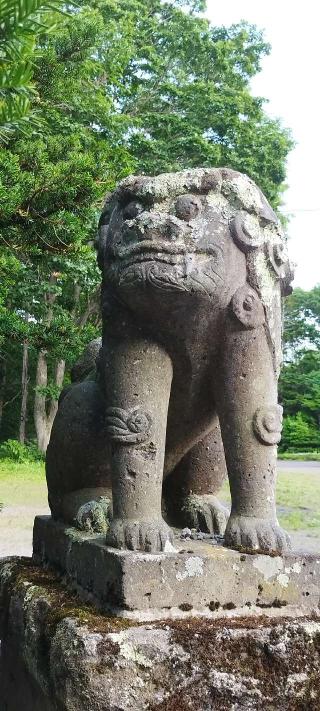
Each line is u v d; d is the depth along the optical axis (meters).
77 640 1.14
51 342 3.65
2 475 9.52
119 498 1.36
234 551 1.32
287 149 11.41
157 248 1.29
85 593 1.38
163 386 1.40
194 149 10.42
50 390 11.03
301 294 22.25
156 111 11.49
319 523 4.69
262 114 11.91
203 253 1.32
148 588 1.23
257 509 1.38
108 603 1.27
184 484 1.69
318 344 21.95
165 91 11.34
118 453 1.38
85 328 4.08
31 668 1.38
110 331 1.42
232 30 12.65
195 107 11.28
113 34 9.79
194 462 1.67
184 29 11.95
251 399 1.38
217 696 1.14
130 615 1.21
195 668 1.15
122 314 1.40
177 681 1.13
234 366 1.38
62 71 3.89
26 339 3.65
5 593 1.71
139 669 1.13
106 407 1.44
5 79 1.72
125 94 11.20
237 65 12.46
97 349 1.95
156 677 1.13
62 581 1.57
